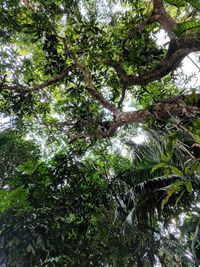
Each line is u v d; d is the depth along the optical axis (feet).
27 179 22.13
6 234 19.03
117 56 19.67
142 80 17.03
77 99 21.42
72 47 18.97
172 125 12.30
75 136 20.27
